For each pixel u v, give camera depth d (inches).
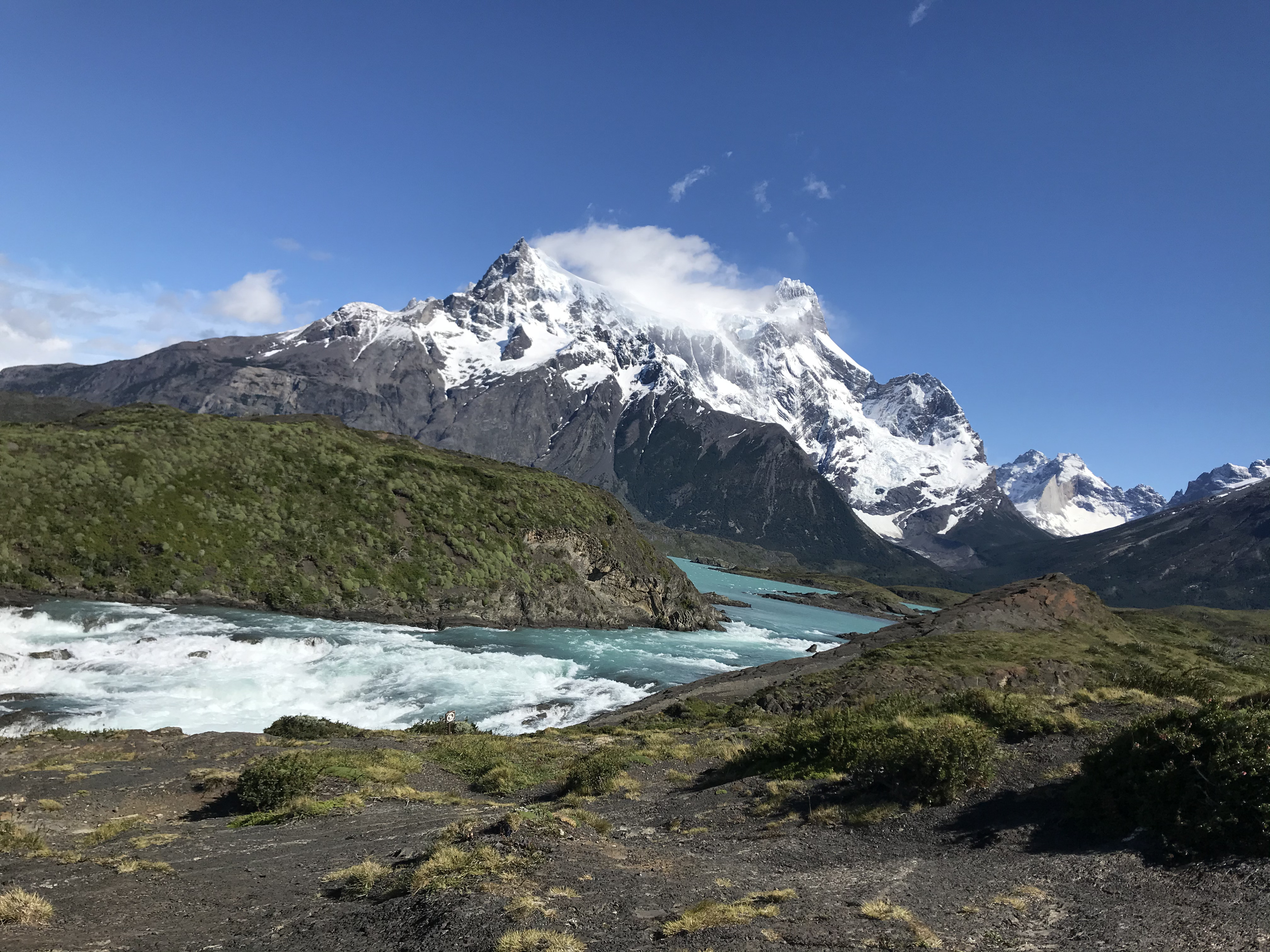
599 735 1364.4
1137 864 433.7
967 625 2413.9
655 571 4062.5
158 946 400.5
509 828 556.4
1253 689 1139.3
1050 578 2856.8
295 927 426.3
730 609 5644.7
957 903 404.2
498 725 1768.0
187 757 1026.1
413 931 391.5
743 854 541.6
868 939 353.1
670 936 362.6
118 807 808.3
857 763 696.4
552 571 3508.9
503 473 4030.5
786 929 368.5
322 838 661.9
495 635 2942.9
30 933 421.4
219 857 607.5
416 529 3225.9
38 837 643.5
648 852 547.8
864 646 2544.3
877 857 515.8
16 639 1879.9
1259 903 364.5
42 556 2332.7
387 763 1000.2
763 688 1980.8
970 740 631.8
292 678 1911.9
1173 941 336.8
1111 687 1002.7
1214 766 453.4
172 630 2132.1
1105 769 522.6
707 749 1058.7
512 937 354.6
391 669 2122.3
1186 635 2982.3
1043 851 481.1
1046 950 335.6
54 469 2561.5
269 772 825.5
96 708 1508.4
